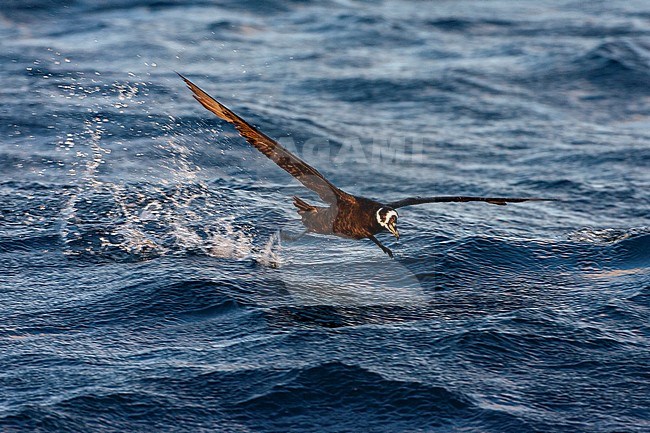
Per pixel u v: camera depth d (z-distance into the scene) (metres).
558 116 24.34
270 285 11.58
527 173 19.11
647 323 10.87
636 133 22.69
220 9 35.97
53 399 8.73
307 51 30.73
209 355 9.74
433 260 12.77
